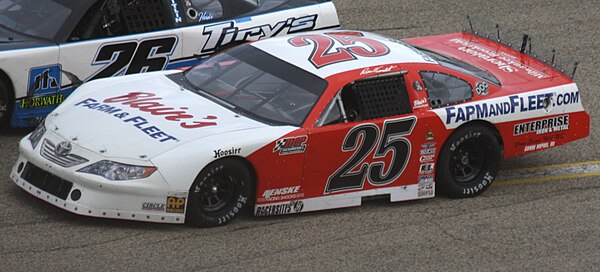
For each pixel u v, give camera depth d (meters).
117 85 32.81
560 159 38.31
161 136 28.91
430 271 28.02
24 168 29.91
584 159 38.44
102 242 27.84
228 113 30.55
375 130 31.19
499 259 29.17
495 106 33.41
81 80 36.69
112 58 37.28
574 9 55.84
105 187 27.77
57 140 29.31
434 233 30.59
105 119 29.88
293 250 28.53
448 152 32.78
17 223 28.59
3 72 34.84
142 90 32.22
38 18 36.94
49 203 29.52
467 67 34.91
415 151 32.12
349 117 31.08
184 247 27.98
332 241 29.38
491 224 31.66
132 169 27.92
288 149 29.70
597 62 48.66
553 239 30.84
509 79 35.19
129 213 28.02
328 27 42.31
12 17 37.09
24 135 36.25
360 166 31.23
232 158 28.94
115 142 28.72
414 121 31.84
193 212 28.66
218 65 33.19
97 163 28.12
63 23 36.50
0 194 30.62
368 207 32.22
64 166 28.36
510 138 34.09
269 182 29.72
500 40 38.69
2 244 27.30
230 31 39.81
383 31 50.75
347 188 31.27
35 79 35.53
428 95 32.47
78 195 28.06
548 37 51.53
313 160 30.28
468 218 31.97
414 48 34.88
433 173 32.75
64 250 27.23
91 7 36.94
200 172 28.39
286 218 30.70
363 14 52.97
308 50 32.94
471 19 39.75
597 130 41.25
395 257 28.70
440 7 54.78
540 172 36.84
